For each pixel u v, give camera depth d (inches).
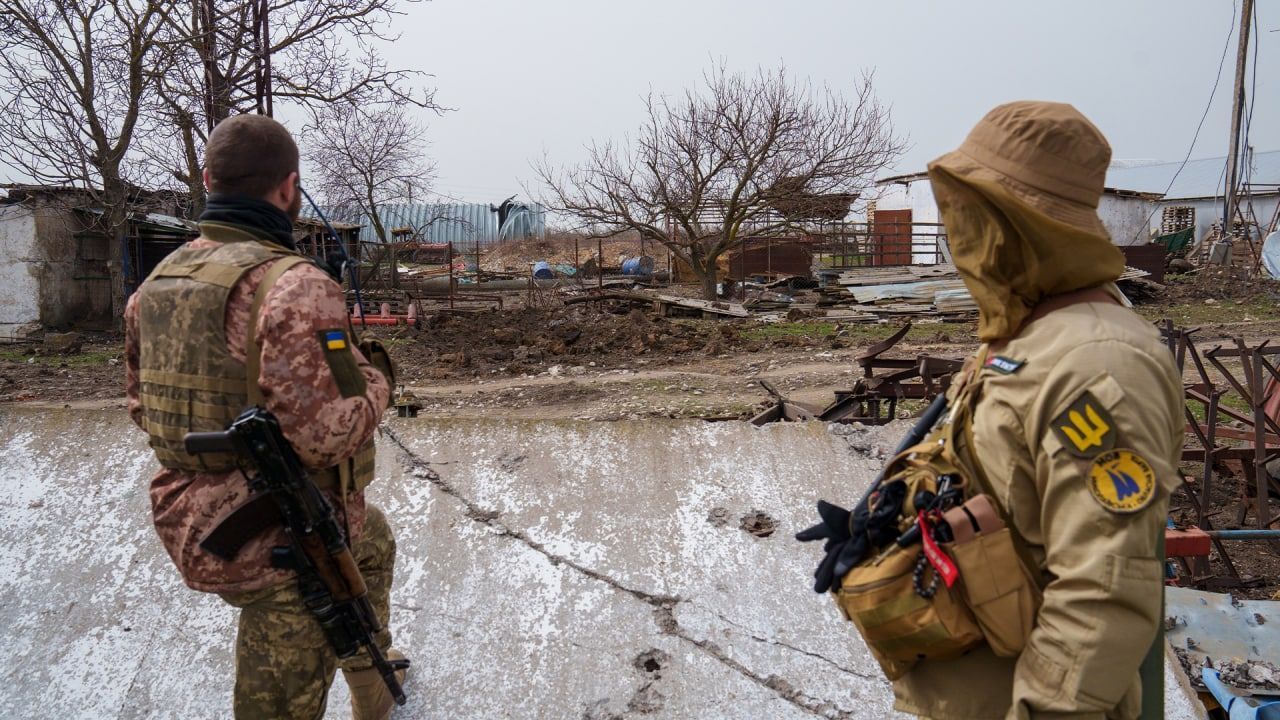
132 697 116.6
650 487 143.1
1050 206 58.2
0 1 614.5
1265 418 226.8
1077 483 52.8
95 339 684.1
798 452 149.2
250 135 81.0
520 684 116.3
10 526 137.4
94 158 680.4
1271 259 1041.5
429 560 132.9
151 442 81.7
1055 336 56.2
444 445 150.5
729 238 925.8
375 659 87.3
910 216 1449.3
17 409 156.2
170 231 770.2
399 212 1738.4
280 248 81.7
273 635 81.7
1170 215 1541.6
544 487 143.3
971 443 60.2
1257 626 140.9
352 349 79.3
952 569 56.9
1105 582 51.1
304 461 77.0
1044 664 53.8
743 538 135.4
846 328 692.7
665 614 125.0
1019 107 60.5
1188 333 221.5
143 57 678.5
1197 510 222.2
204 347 76.8
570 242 1631.4
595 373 513.7
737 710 112.4
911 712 64.7
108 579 130.6
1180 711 109.1
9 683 118.3
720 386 462.6
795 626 122.8
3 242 689.0
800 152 885.8
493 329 679.7
